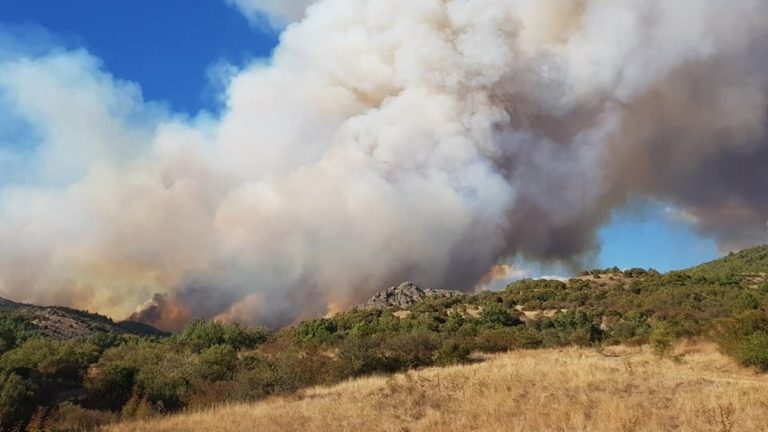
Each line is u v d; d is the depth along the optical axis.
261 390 26.41
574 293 97.50
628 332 49.09
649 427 13.02
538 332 56.81
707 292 78.81
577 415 14.07
